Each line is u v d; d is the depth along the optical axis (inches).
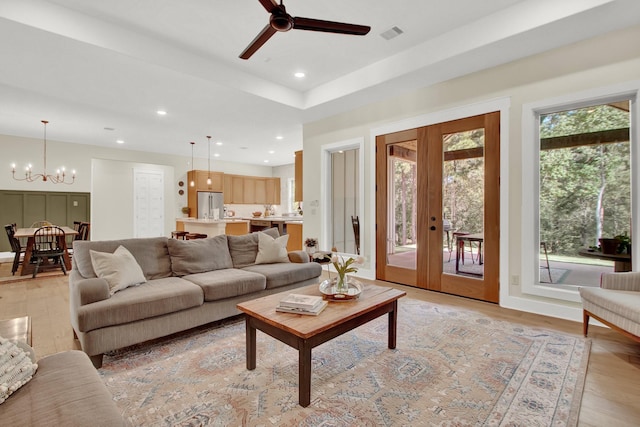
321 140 213.6
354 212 204.4
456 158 149.7
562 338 101.1
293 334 67.7
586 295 100.5
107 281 95.7
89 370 51.6
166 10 112.0
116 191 330.3
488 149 138.2
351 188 205.6
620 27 106.5
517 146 130.3
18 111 195.8
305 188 226.2
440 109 153.2
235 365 85.2
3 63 130.7
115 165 330.0
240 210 417.1
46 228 199.6
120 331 86.2
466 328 110.1
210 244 134.3
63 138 272.2
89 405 42.3
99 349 82.4
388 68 148.7
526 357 88.7
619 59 107.6
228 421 62.7
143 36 127.7
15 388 44.0
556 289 121.4
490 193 138.3
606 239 117.7
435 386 74.9
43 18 105.7
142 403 68.4
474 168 144.2
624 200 115.2
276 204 445.1
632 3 93.7
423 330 108.6
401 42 135.4
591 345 96.0
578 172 123.5
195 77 144.4
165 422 62.3
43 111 195.8
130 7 110.3
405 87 158.9
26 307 132.6
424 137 159.6
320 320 73.0
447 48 128.0
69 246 276.5
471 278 145.4
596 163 120.0
